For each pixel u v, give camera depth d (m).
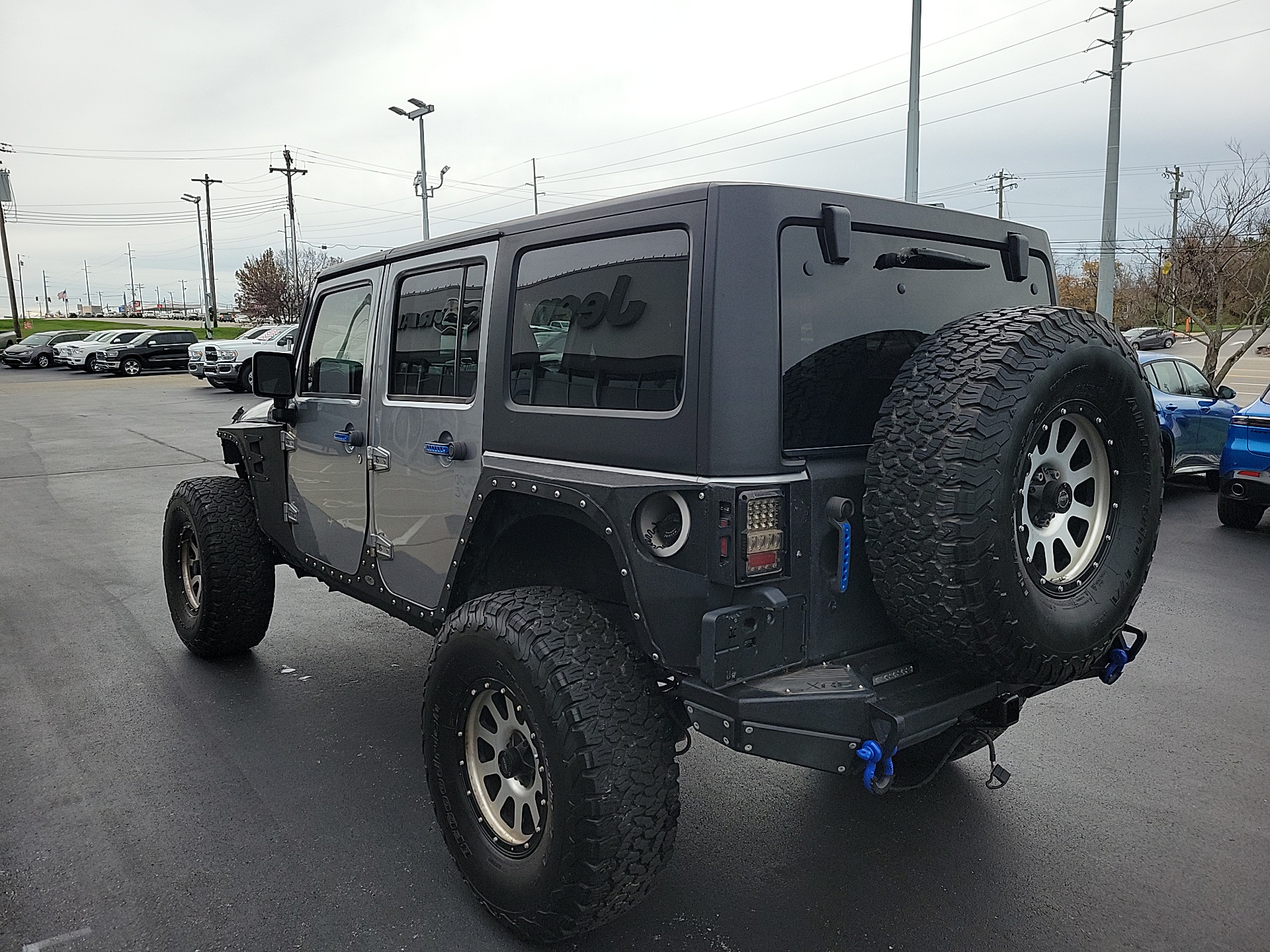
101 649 5.25
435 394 3.25
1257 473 7.88
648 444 2.38
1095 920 2.72
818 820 3.35
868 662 2.48
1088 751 3.91
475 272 3.08
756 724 2.19
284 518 4.39
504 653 2.46
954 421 2.16
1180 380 10.13
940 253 2.58
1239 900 2.83
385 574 3.58
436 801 2.80
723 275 2.23
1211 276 16.80
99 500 10.23
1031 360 2.22
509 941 2.65
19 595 6.39
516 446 2.83
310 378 4.13
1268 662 5.00
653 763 2.36
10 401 23.34
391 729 4.14
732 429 2.23
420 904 2.83
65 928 2.71
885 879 2.95
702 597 2.27
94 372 36.47
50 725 4.19
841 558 2.34
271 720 4.25
